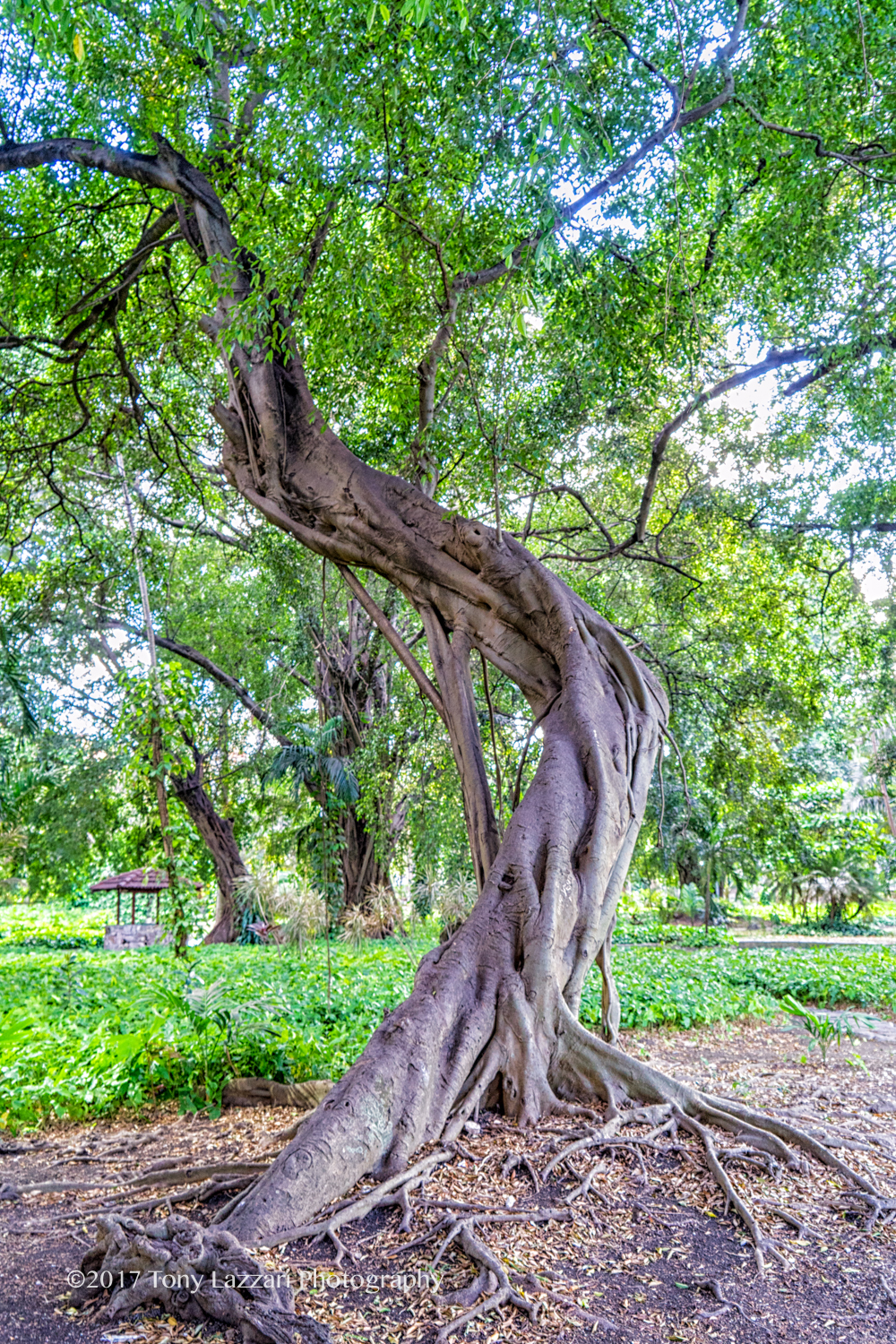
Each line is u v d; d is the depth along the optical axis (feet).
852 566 52.54
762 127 32.09
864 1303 13.57
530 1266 14.10
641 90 30.22
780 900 111.14
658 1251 14.92
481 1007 21.02
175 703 32.63
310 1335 11.92
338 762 66.03
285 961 52.95
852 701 68.85
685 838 89.56
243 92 33.27
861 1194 17.17
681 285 35.60
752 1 31.24
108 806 96.63
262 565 67.72
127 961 62.13
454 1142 18.29
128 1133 22.29
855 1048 33.58
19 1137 22.56
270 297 31.78
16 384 47.91
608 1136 18.81
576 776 25.98
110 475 63.67
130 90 34.94
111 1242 13.61
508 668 30.07
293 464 32.42
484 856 28.89
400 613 60.29
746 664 59.77
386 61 25.21
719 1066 30.35
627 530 54.90
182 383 54.54
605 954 25.41
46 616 70.69
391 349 32.04
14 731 78.18
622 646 29.73
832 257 35.86
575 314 35.53
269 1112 23.82
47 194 43.39
